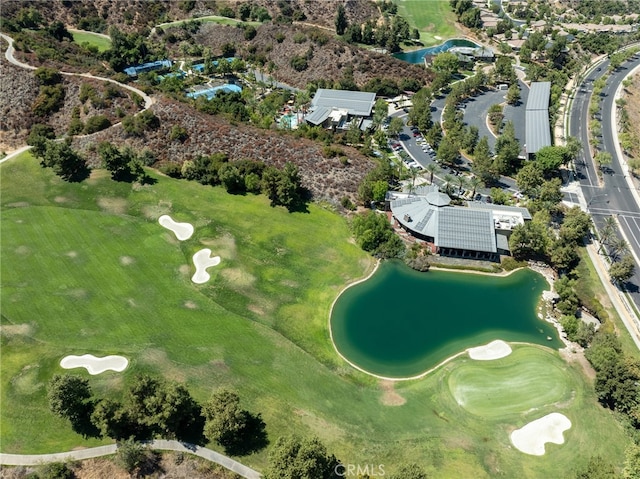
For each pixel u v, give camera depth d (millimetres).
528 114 171375
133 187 128750
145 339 90438
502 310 101438
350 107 180250
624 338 93250
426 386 85250
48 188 127000
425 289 106312
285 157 137125
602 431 76562
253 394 81250
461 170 148750
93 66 167250
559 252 108312
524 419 78812
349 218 124875
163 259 109688
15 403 77938
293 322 97000
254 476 69062
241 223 120875
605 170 149750
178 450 71812
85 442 72875
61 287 100625
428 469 71312
